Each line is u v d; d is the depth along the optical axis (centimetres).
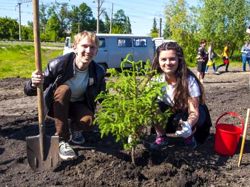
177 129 416
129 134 349
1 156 405
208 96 840
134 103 331
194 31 3150
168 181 351
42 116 361
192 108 396
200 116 416
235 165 395
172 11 3284
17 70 1669
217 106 711
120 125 332
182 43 3080
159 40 2244
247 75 1631
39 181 350
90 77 401
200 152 419
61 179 353
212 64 1711
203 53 1259
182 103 401
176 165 379
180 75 392
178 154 404
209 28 3100
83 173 359
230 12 3055
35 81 349
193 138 427
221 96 843
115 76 360
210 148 436
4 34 8069
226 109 682
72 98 410
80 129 404
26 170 372
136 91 343
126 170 359
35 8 337
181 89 393
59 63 383
